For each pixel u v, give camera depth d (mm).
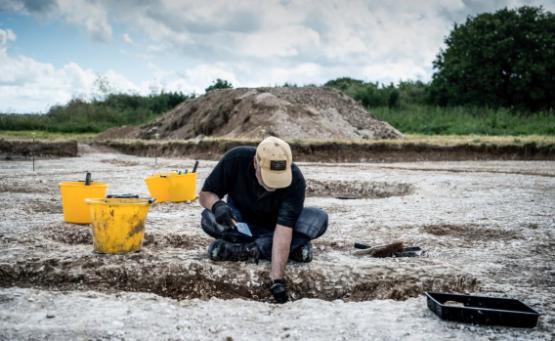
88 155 22016
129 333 3260
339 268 4516
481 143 18922
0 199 8633
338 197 10375
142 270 4512
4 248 5168
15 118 35625
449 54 41594
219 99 27938
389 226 6582
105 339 3170
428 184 10758
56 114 37719
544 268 4793
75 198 6250
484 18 41500
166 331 3307
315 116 24625
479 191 9789
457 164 16359
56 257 4750
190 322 3461
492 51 38688
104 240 4875
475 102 39188
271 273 4203
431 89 40562
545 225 6613
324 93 27281
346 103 27094
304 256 4633
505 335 3299
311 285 4352
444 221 6855
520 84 38500
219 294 4328
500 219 6980
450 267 4645
